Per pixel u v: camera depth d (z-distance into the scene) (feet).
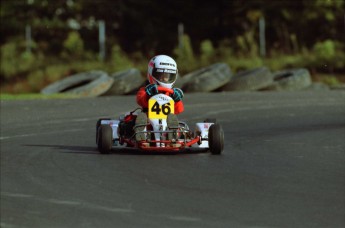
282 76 331.77
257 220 81.82
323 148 142.51
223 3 479.41
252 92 290.76
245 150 138.62
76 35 433.07
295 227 79.15
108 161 123.03
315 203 90.17
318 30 475.72
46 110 217.77
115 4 491.72
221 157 128.36
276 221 81.46
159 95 131.75
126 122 135.03
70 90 299.38
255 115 210.79
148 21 488.85
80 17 496.23
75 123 188.24
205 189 98.89
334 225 79.97
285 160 126.11
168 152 134.21
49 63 400.67
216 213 84.94
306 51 413.80
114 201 91.45
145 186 101.14
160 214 84.48
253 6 476.54
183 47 397.60
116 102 245.24
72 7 495.00
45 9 492.54
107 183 103.45
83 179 106.83
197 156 129.18
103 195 95.14
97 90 292.20
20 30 481.05
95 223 80.59
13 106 227.20
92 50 458.91
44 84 360.69
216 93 284.61
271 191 97.66
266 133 169.17
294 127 181.68
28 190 98.89
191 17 487.61
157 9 489.67
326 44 402.52
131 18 489.67
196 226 79.30
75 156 129.49
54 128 177.37
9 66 388.37
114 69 379.14
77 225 79.87
